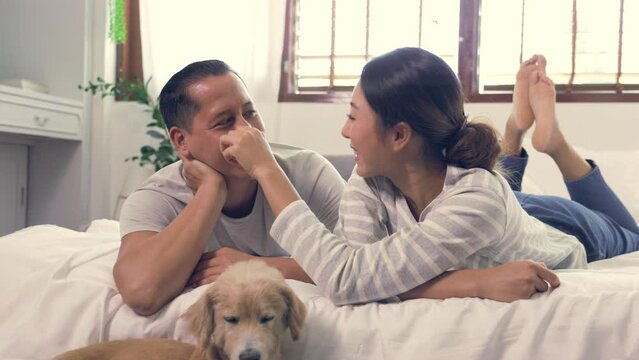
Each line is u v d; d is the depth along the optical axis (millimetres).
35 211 3154
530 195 1654
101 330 1027
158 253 1040
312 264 970
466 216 939
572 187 1767
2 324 1070
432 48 2891
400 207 1055
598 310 864
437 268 939
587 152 2275
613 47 2688
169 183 1220
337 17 2963
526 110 1731
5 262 1146
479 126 1026
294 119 2947
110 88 3113
